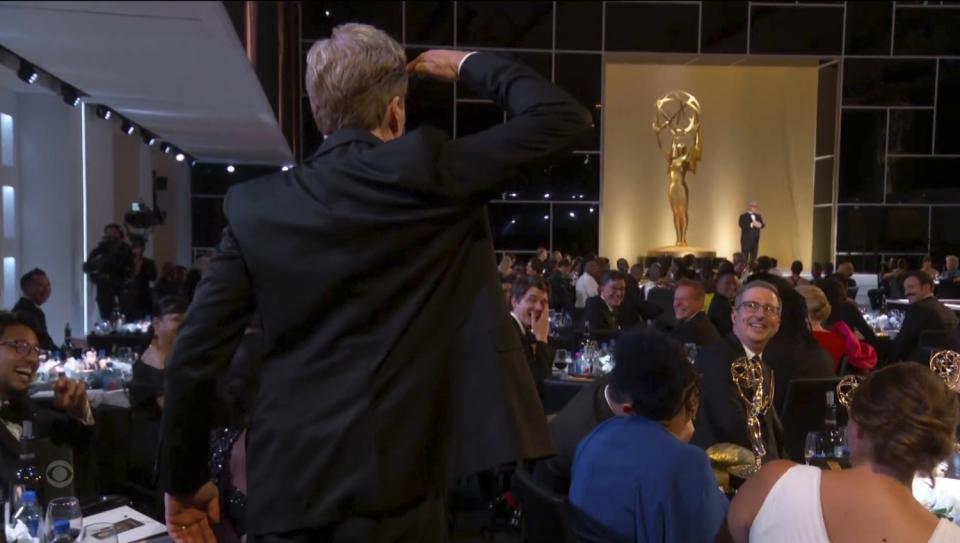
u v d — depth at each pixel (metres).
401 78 1.10
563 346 6.47
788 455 3.30
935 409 1.48
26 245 7.75
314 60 1.09
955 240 14.51
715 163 16.69
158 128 7.21
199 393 1.02
